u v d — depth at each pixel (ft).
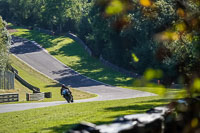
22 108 274.77
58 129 124.57
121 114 151.74
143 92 456.86
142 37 635.66
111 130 39.32
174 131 42.65
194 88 25.62
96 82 641.40
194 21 31.53
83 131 37.70
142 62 603.26
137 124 42.24
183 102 38.32
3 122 179.93
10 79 517.96
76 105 241.96
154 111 50.96
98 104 237.25
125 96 404.36
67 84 624.59
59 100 379.35
